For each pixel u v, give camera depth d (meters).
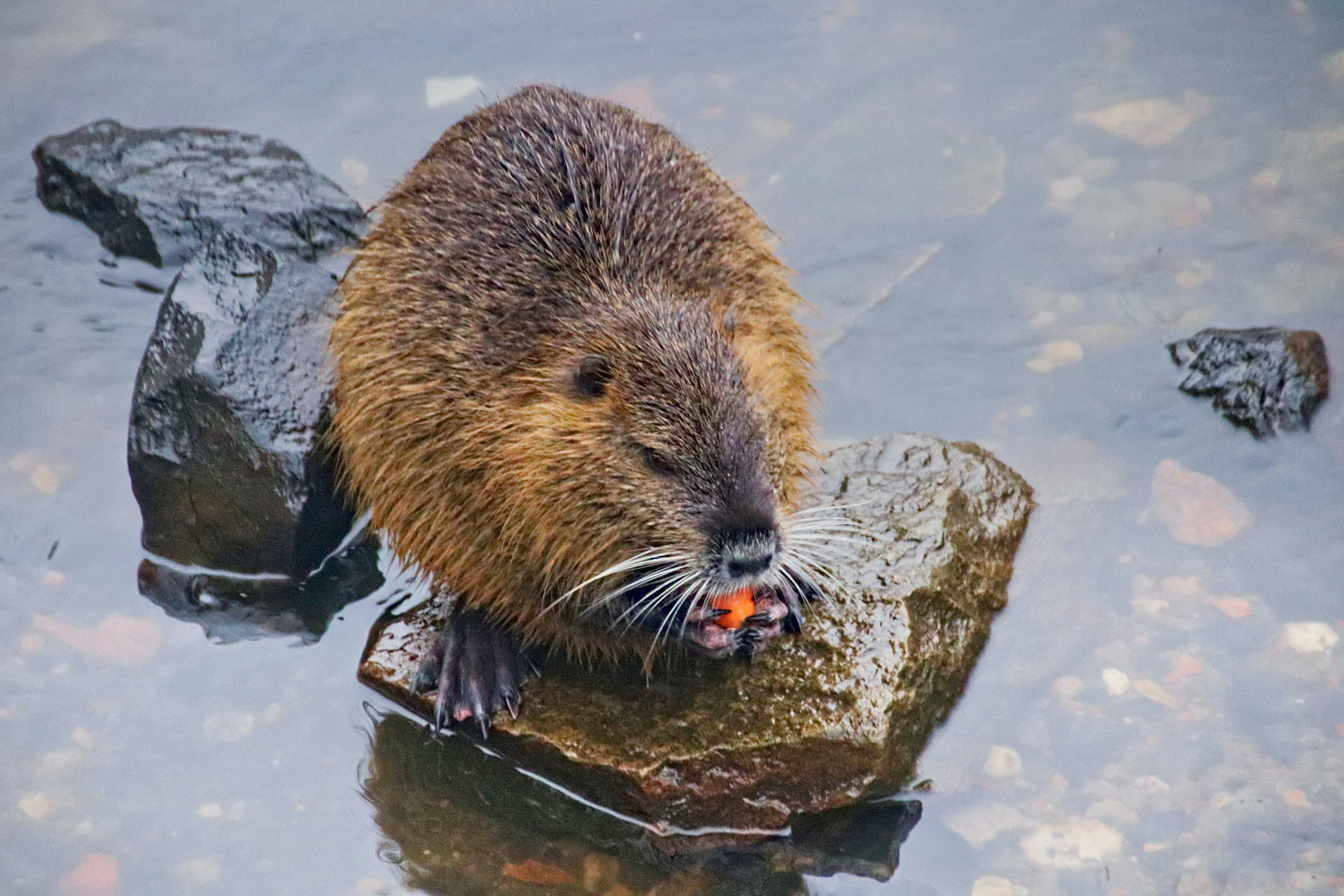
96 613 9.97
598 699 9.03
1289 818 8.57
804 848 8.72
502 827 8.83
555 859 8.65
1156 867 8.41
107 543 10.43
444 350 8.83
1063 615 9.94
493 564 8.86
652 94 14.09
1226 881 8.29
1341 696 9.20
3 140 13.78
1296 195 12.82
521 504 8.47
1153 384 11.46
